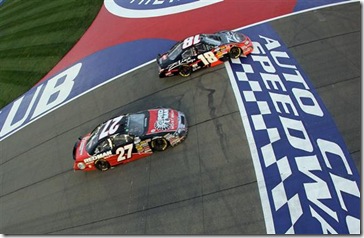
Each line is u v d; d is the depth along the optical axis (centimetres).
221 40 1745
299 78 1592
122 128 1449
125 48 2230
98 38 2458
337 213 1112
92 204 1415
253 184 1245
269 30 1928
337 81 1524
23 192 1619
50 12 3095
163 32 2238
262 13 2080
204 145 1429
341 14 1886
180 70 1773
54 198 1516
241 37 1788
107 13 2709
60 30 2748
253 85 1616
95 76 2109
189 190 1305
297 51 1739
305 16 1948
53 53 2514
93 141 1488
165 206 1292
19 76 2461
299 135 1360
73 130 1806
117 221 1317
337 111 1406
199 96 1655
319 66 1622
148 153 1472
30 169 1719
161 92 1773
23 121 2047
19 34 2997
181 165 1395
